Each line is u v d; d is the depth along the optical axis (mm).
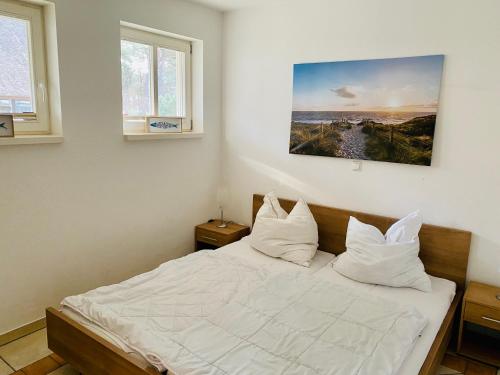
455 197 2748
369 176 3086
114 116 2936
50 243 2662
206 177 3859
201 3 3434
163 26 3189
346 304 2186
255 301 2195
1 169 2357
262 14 3467
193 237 3828
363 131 3043
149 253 3389
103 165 2914
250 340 1829
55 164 2617
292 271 2635
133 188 3164
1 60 2426
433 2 2654
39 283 2639
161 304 2162
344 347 1794
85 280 2914
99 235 2965
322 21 3143
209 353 1716
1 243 2414
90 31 2701
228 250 3178
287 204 3516
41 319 2680
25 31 2510
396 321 2010
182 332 1883
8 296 2492
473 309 2393
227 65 3783
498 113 2533
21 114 2545
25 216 2506
